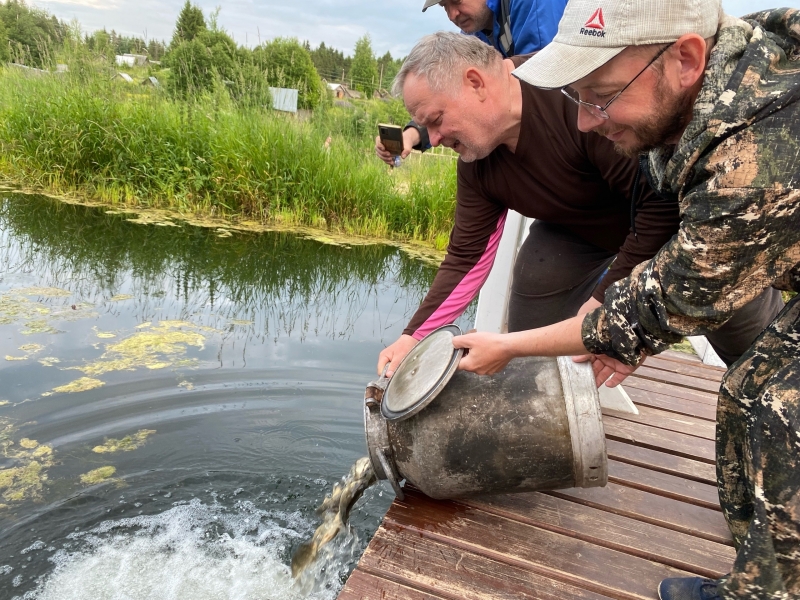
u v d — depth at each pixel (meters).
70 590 2.08
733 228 1.12
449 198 6.87
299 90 8.55
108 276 4.85
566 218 2.20
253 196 7.00
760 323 2.14
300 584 2.17
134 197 7.16
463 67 1.82
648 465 2.31
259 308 4.50
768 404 1.24
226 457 2.78
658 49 1.15
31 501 2.44
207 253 5.61
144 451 2.78
